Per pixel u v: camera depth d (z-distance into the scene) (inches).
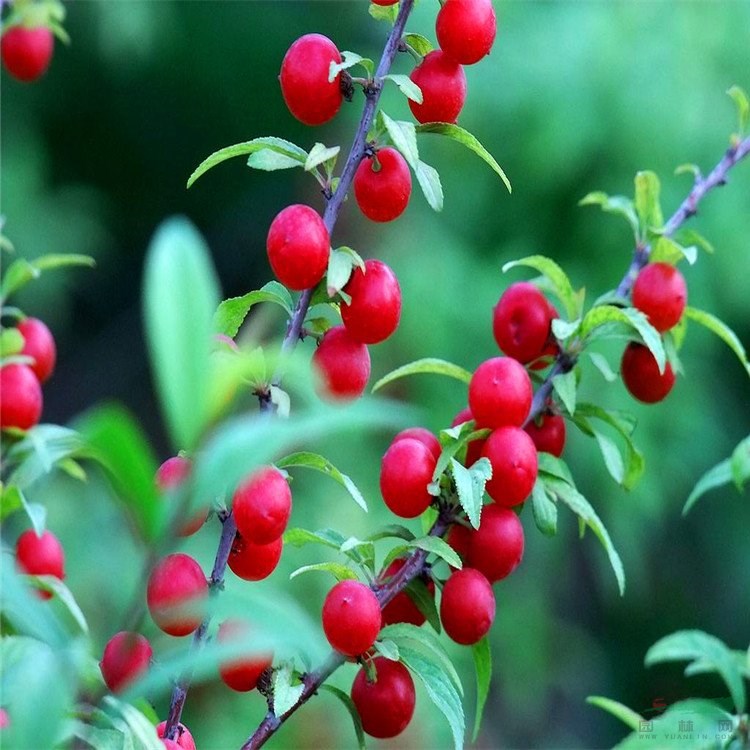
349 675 63.1
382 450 82.3
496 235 89.3
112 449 30.3
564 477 36.2
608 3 87.7
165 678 31.0
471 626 35.3
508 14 88.8
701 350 91.4
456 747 34.5
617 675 105.5
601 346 84.3
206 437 30.9
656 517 89.3
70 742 32.4
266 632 31.0
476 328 85.5
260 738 34.7
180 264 30.0
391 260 84.7
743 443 37.5
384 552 52.2
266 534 33.7
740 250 87.6
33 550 36.7
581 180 86.4
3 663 31.6
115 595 62.7
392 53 34.9
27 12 42.6
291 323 34.7
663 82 85.1
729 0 87.7
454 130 35.0
